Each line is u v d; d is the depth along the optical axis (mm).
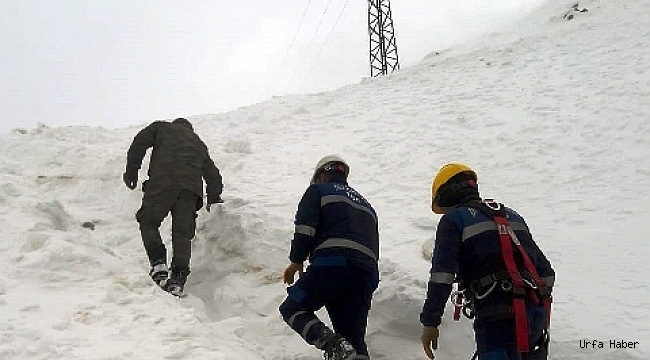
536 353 3158
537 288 3088
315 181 4145
